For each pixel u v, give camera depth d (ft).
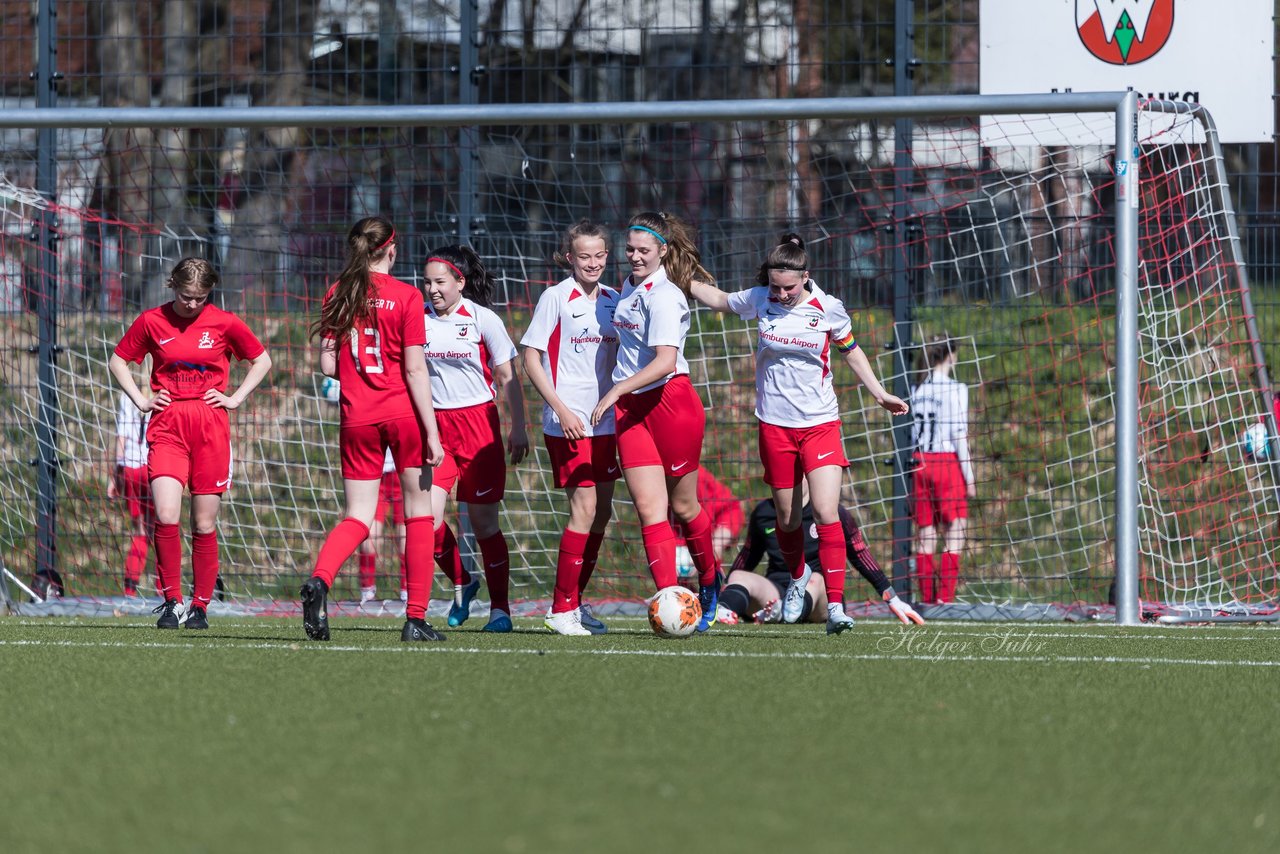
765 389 85.71
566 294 85.05
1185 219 117.39
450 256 90.07
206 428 90.74
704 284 87.71
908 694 56.70
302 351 136.05
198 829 34.27
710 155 138.41
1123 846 33.37
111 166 149.59
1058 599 120.06
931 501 118.01
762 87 146.30
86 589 123.44
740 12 146.61
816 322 83.66
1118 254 102.37
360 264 74.90
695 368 131.75
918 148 124.88
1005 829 34.63
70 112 109.81
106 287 132.26
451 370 90.02
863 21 145.28
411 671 63.21
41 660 67.46
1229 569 121.80
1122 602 102.78
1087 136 123.44
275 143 155.22
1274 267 128.36
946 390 118.32
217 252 139.85
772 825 34.60
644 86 149.69
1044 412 130.11
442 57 152.97
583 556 89.45
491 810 36.01
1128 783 40.22
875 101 104.99
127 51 164.55
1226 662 70.59
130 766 41.73
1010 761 42.98
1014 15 123.03
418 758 42.73
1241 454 120.78
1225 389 123.34
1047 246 128.26
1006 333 128.98
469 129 126.21
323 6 160.86
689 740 45.75
